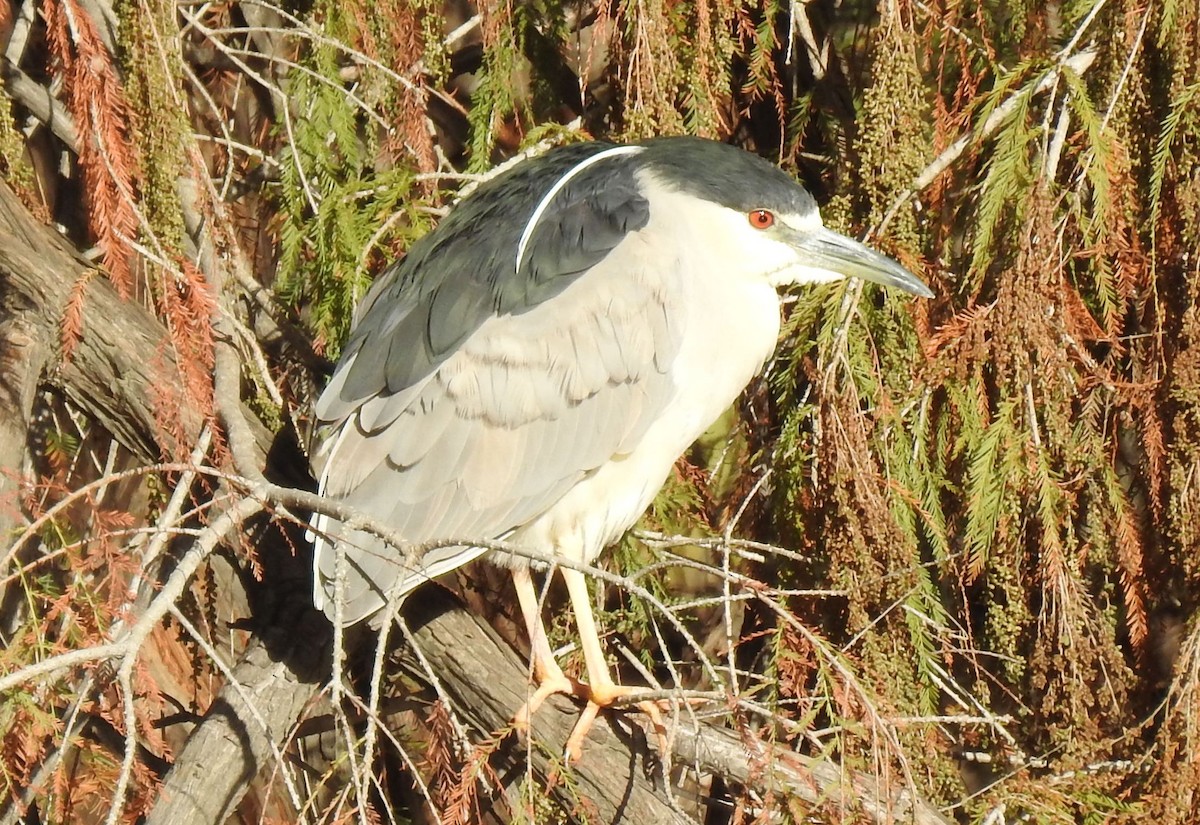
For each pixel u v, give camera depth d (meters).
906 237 7.16
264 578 6.91
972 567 6.84
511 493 6.71
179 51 6.23
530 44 8.48
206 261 6.55
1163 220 7.09
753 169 7.12
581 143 7.34
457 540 4.95
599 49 8.70
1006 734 6.87
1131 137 7.19
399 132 7.21
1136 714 7.73
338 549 4.88
